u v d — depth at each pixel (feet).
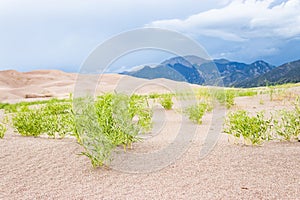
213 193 8.52
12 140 15.08
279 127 14.60
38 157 12.23
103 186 9.41
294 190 8.56
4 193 9.10
